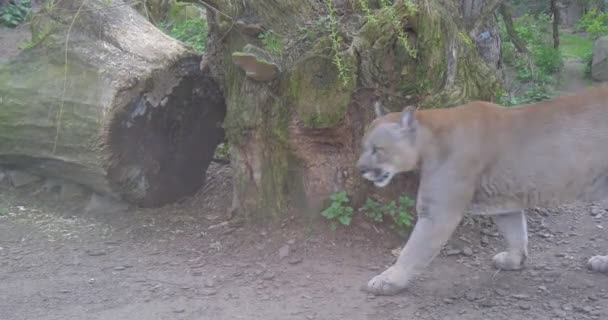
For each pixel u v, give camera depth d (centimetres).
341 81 577
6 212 695
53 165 693
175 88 666
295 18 631
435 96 591
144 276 559
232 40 632
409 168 511
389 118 514
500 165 504
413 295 514
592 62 1248
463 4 696
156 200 697
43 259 598
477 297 510
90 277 561
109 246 623
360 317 480
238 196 640
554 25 889
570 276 543
